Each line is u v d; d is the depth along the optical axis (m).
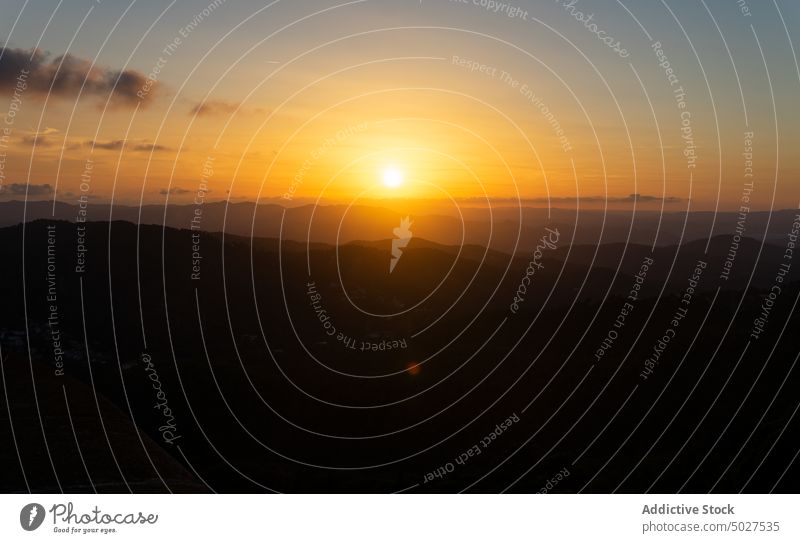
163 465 12.36
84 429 12.62
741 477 15.77
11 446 11.66
